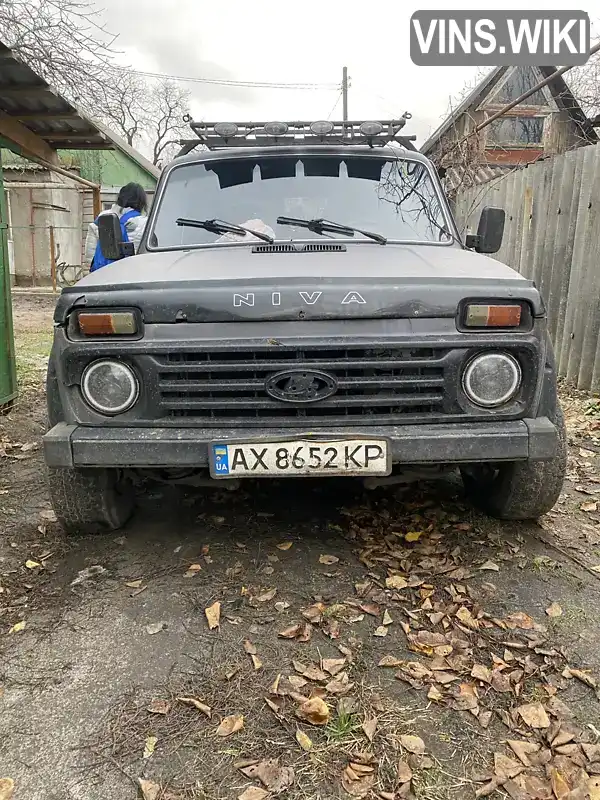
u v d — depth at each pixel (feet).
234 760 6.08
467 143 34.68
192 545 10.25
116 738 6.37
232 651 7.66
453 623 8.16
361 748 6.18
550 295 22.48
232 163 12.55
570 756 6.08
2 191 18.19
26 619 8.42
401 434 8.27
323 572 9.39
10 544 10.50
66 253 67.15
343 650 7.61
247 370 8.20
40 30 22.30
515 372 8.40
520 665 7.35
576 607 8.49
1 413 18.37
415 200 12.10
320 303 8.12
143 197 18.13
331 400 8.32
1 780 5.91
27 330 36.11
